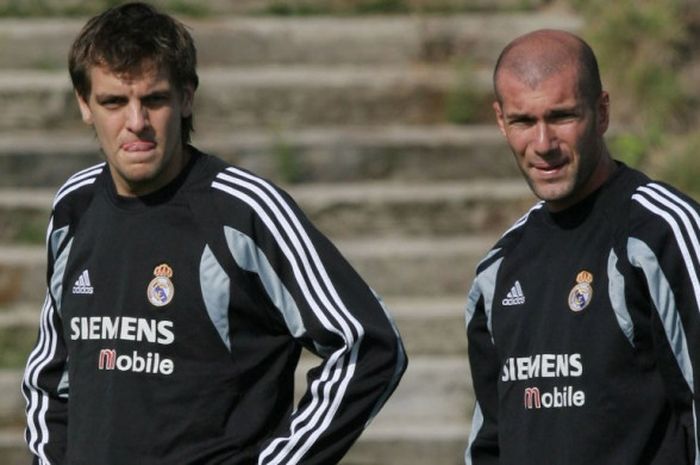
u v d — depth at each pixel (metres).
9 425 26.62
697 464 13.81
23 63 33.59
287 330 14.60
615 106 31.45
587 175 14.41
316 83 32.12
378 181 30.77
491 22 33.25
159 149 14.30
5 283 28.62
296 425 14.35
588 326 14.34
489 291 15.25
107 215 14.80
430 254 28.59
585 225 14.56
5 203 29.81
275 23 33.59
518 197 29.72
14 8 35.12
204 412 14.38
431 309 27.61
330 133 31.45
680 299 13.91
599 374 14.27
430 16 34.19
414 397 26.55
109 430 14.43
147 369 14.41
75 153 30.73
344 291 14.48
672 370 14.01
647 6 32.25
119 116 14.25
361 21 33.62
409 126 32.16
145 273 14.49
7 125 32.16
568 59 14.31
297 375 26.27
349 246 29.05
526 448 14.71
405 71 32.78
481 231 29.75
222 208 14.46
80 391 14.70
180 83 14.43
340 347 14.37
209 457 14.35
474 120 32.19
